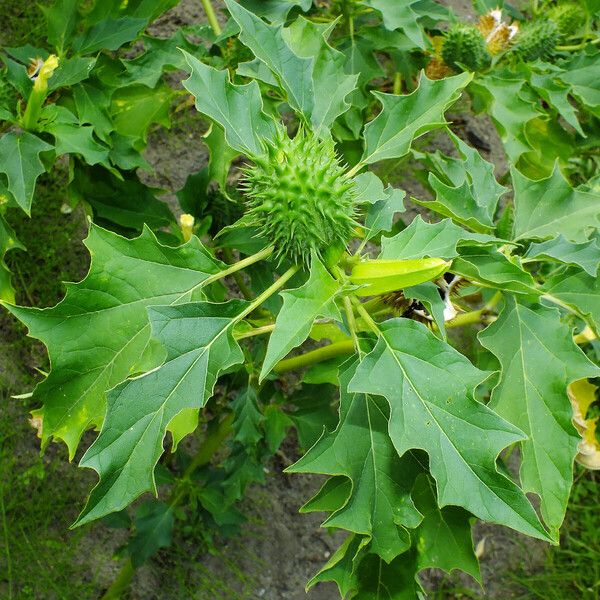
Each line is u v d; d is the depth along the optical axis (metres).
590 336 0.34
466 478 0.23
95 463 0.22
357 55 0.45
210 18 0.44
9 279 0.36
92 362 0.25
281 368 0.39
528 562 0.57
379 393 0.24
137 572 0.46
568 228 0.32
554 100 0.44
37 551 0.44
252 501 0.50
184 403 0.23
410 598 0.29
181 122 0.57
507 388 0.29
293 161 0.25
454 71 0.46
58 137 0.35
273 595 0.49
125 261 0.25
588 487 0.59
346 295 0.24
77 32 0.46
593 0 0.48
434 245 0.26
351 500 0.26
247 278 0.53
